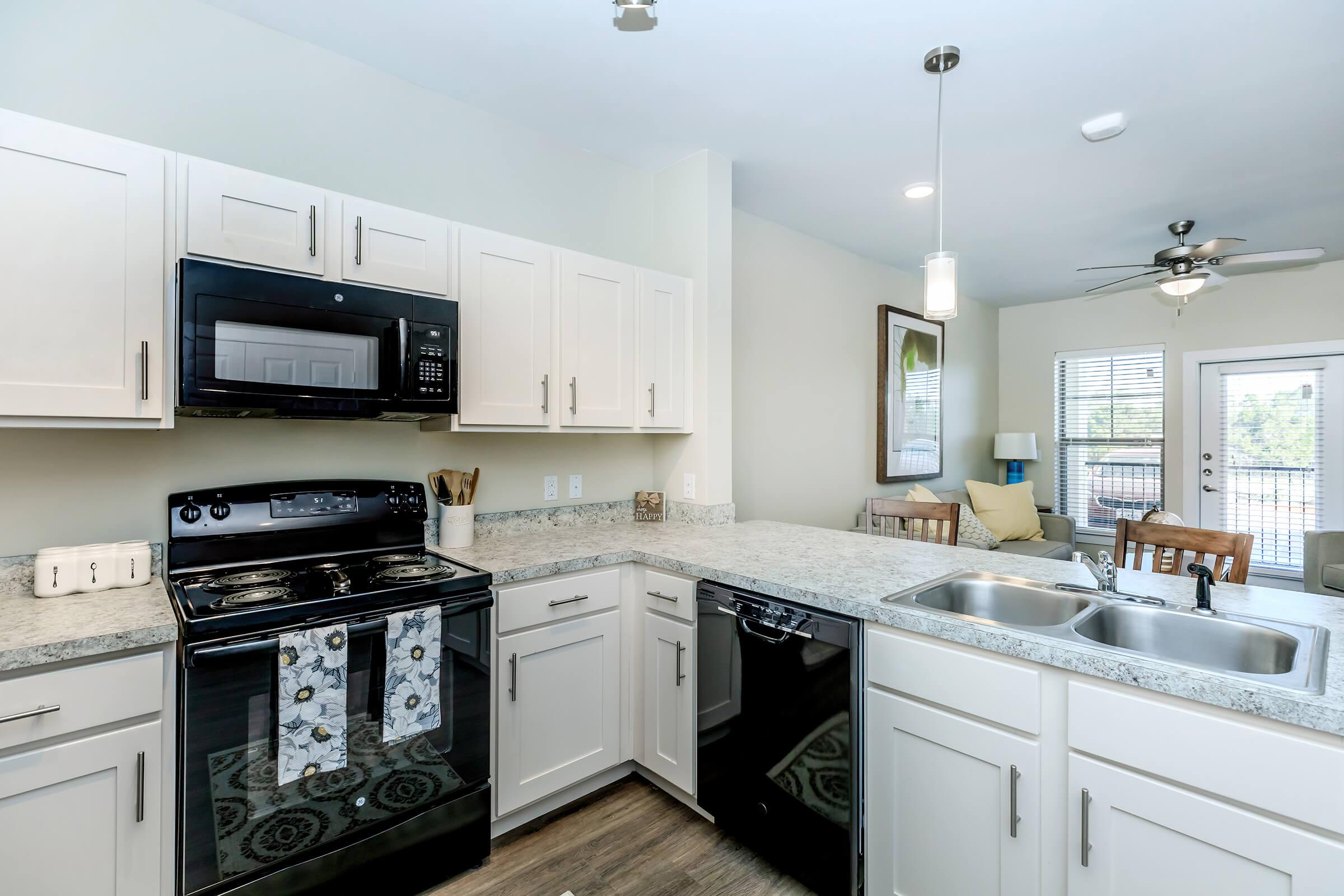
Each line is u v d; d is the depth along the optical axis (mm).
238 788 1380
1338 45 1978
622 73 2180
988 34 1945
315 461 2021
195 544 1727
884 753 1517
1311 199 3295
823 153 2773
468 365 2047
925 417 4836
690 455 2824
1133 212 3480
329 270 1763
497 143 2471
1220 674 1074
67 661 1203
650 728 2152
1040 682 1264
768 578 1783
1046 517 5125
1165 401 5160
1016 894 1297
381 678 1558
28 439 1579
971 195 3250
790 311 3748
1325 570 3725
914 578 1778
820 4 1807
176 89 1784
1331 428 4477
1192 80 2189
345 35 1982
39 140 1362
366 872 1576
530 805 1976
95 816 1239
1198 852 1076
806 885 1676
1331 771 951
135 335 1469
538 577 1932
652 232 3020
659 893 1697
